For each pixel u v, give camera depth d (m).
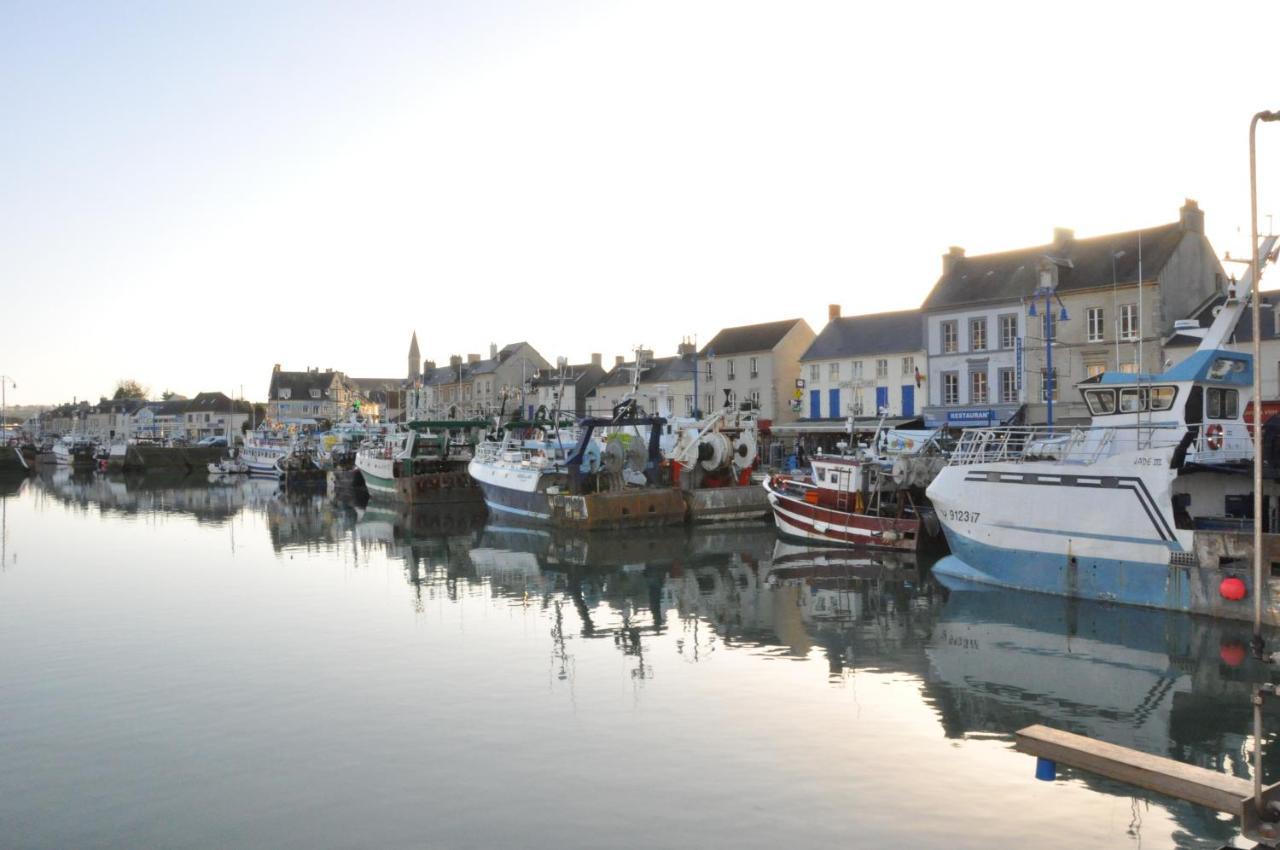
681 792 10.62
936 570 23.97
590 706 13.77
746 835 9.55
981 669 15.55
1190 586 18.39
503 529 37.47
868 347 51.25
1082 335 39.75
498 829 9.79
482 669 15.88
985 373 43.41
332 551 31.45
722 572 25.89
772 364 57.47
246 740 12.49
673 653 16.89
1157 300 37.47
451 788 10.84
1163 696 14.05
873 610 20.31
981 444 25.11
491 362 87.88
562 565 27.66
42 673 15.81
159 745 12.36
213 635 18.58
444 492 48.66
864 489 30.34
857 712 13.39
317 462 70.94
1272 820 6.91
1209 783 7.08
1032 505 21.11
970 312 43.91
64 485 72.69
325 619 20.09
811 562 27.25
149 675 15.65
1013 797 10.38
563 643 17.75
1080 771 11.09
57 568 27.88
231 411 128.50
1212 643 16.75
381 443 60.59
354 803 10.49
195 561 29.25
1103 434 20.69
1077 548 20.23
